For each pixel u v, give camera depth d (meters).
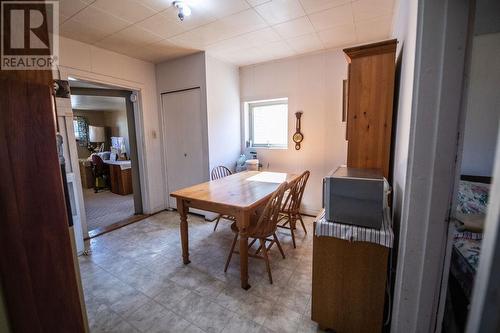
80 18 2.13
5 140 0.47
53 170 0.57
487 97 1.71
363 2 1.95
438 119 0.91
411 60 1.07
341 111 3.09
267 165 3.72
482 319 0.40
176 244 2.62
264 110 3.83
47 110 0.55
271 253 2.39
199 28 2.39
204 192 2.16
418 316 1.05
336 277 1.34
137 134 3.49
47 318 0.57
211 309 1.63
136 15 2.10
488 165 1.75
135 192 3.60
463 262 1.22
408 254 1.03
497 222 0.38
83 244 2.42
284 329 1.46
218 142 3.40
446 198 0.95
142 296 1.77
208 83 3.16
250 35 2.58
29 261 0.52
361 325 1.32
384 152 1.79
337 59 3.03
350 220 1.28
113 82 3.01
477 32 1.68
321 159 3.30
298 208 2.73
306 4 1.97
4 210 0.48
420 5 0.89
